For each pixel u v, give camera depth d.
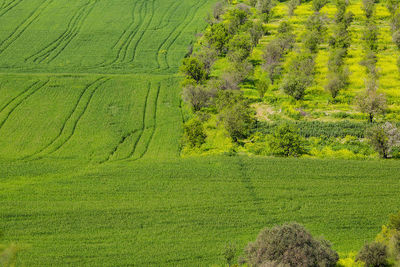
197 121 60.56
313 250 33.44
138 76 83.94
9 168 54.59
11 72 87.44
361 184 48.22
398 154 54.28
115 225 42.94
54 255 38.88
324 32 94.56
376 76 75.12
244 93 74.38
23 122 67.62
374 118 63.69
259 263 33.28
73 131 65.31
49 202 46.78
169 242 40.59
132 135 64.19
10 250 19.31
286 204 45.69
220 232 41.81
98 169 53.41
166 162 54.66
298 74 73.31
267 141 59.22
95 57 94.38
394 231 36.84
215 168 52.53
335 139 59.16
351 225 42.16
